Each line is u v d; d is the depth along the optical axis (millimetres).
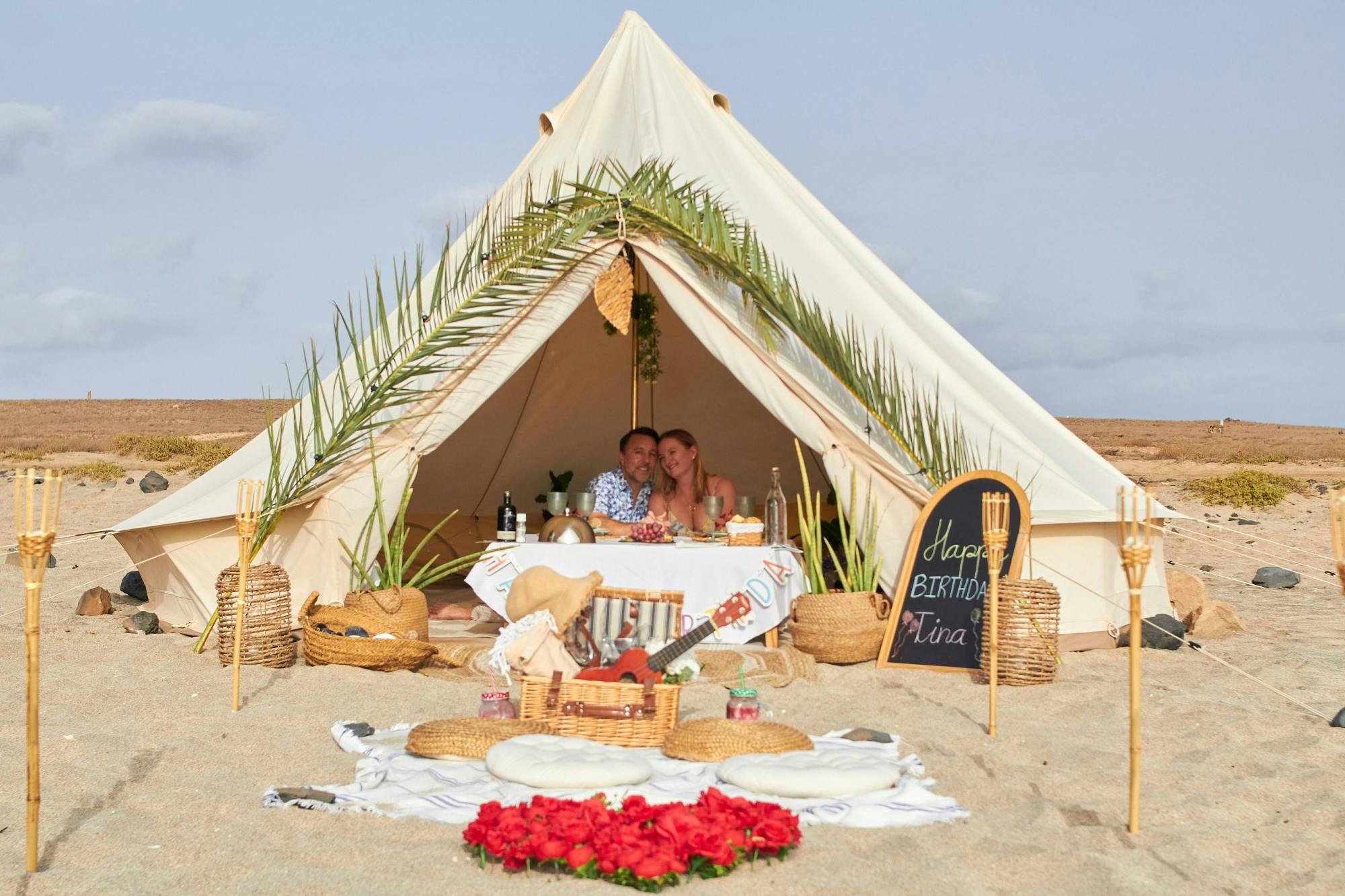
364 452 6699
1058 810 3785
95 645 6219
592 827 3201
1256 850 3436
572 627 5285
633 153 7617
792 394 6770
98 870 3197
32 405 59844
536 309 6898
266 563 6156
